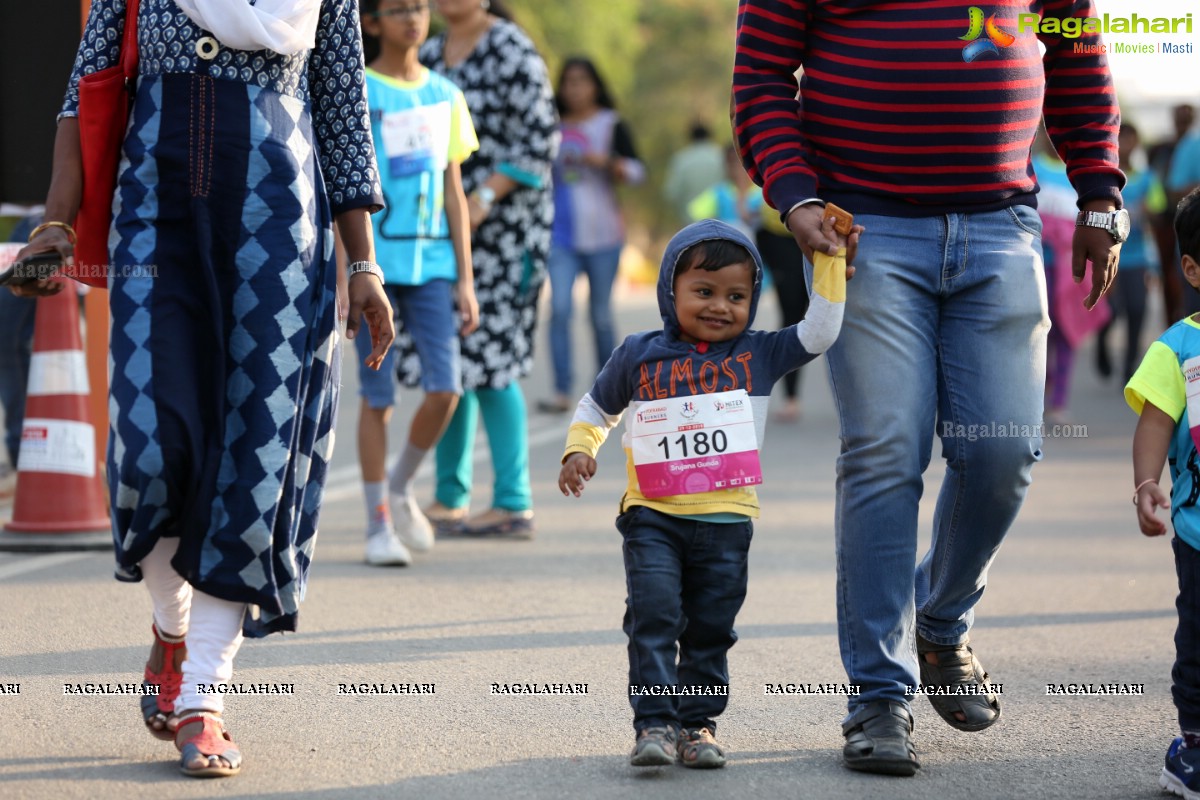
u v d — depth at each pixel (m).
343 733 12.12
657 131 149.00
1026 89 11.49
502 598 17.27
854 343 11.45
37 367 19.72
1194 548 10.72
